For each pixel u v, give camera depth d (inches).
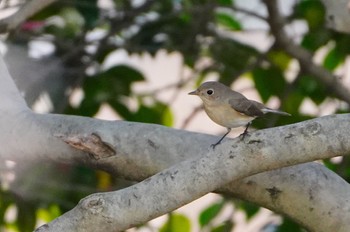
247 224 473.1
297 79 463.5
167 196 269.1
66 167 446.0
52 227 269.6
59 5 473.7
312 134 267.3
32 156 323.9
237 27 514.9
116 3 500.1
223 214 560.1
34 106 458.9
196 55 490.6
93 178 455.2
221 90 339.6
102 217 268.4
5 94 331.3
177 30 493.0
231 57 491.2
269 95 486.9
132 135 309.9
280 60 499.5
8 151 327.3
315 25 476.7
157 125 312.8
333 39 479.5
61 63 463.8
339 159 479.5
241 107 333.7
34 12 380.5
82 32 477.1
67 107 471.8
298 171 300.2
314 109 561.0
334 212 296.5
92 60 467.5
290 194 299.1
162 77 666.2
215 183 271.3
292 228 440.5
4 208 464.8
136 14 480.4
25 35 462.9
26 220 457.7
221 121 339.3
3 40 459.8
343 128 266.7
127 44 481.4
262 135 271.0
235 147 271.6
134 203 268.8
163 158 305.7
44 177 443.2
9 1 460.4
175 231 487.2
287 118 469.7
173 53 517.7
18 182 441.4
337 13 365.7
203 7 476.4
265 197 301.7
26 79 457.7
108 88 478.3
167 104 494.0
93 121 316.2
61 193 449.1
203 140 305.4
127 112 482.9
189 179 270.1
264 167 271.6
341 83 459.5
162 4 500.7
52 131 317.7
